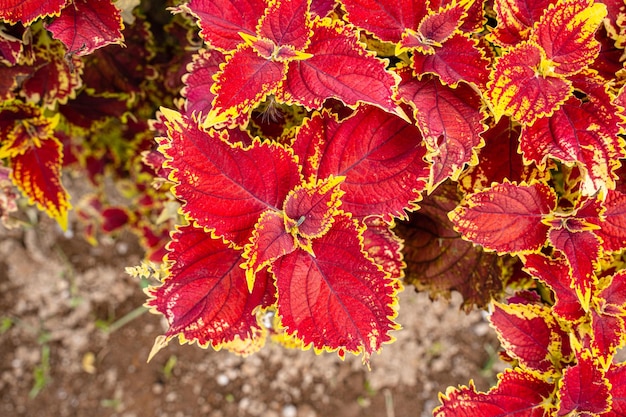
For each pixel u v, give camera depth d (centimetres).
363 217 58
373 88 55
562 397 58
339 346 56
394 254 62
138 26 73
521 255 58
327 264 56
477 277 68
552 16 56
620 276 59
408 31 57
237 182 55
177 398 109
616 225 58
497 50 61
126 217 98
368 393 108
